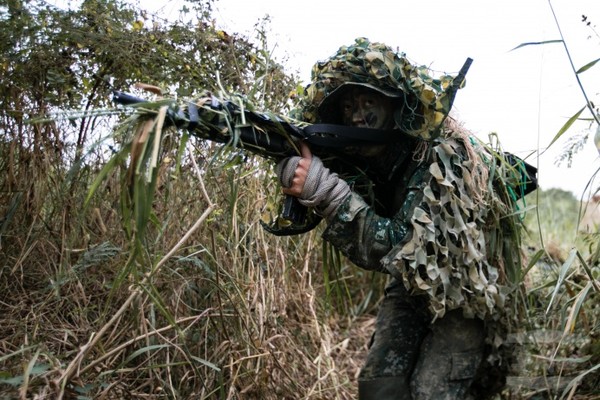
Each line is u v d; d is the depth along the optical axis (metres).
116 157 1.65
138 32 2.34
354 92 2.07
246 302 2.40
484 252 2.04
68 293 2.30
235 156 2.06
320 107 2.14
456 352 2.14
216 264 2.23
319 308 3.17
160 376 2.21
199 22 2.43
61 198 2.35
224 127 1.84
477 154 2.11
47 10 2.22
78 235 2.40
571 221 4.10
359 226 1.98
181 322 2.29
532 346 2.56
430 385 2.11
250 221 2.55
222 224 2.47
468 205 1.98
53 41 2.27
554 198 4.58
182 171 2.43
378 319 2.35
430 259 1.92
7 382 1.60
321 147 2.08
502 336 2.20
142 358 2.22
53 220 2.41
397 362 2.19
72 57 2.33
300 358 2.68
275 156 2.00
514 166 2.21
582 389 2.34
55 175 2.39
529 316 2.51
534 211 4.34
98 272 2.41
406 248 1.91
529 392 2.44
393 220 2.02
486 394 2.31
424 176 2.03
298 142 2.00
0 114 2.30
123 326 2.21
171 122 1.74
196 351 2.29
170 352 2.26
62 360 2.05
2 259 2.32
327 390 2.66
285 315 2.66
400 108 2.04
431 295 1.93
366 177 2.16
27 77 2.31
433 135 1.99
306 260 2.90
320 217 2.22
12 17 2.16
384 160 2.15
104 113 1.66
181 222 2.43
